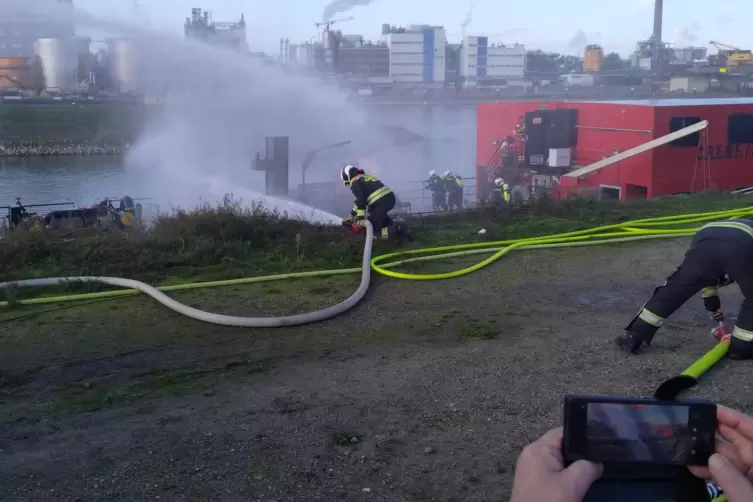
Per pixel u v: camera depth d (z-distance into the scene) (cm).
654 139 1659
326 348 574
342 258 857
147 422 443
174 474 382
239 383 504
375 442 417
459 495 362
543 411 457
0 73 7550
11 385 499
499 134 2058
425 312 669
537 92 9331
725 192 1427
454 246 926
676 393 124
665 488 122
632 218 1156
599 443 120
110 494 362
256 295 719
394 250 909
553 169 1867
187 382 505
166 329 614
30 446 413
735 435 136
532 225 1079
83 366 532
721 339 575
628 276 802
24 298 694
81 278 730
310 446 412
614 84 10056
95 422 444
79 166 4347
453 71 10812
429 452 405
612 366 534
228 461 395
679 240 990
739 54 10094
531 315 659
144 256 813
